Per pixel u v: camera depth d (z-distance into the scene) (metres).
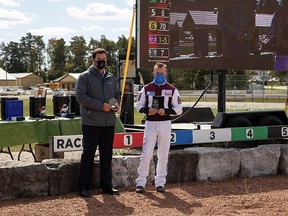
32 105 9.14
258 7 12.05
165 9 10.93
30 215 5.47
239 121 10.96
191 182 7.52
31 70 124.94
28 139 8.51
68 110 9.59
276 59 12.33
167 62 10.95
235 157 7.86
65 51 113.12
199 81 54.34
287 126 10.88
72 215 5.49
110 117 6.49
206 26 11.39
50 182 6.45
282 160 8.33
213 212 5.70
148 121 6.75
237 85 32.78
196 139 9.76
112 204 6.02
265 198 6.41
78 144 8.22
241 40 11.83
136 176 7.16
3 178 6.12
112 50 91.38
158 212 5.66
